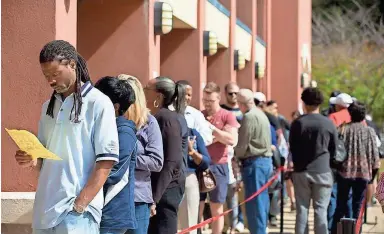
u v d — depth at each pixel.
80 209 6.77
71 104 6.84
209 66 23.53
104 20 14.31
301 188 13.61
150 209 9.05
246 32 27.47
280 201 17.98
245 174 14.24
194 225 11.15
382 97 55.97
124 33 14.29
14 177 10.38
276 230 17.73
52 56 6.66
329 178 13.52
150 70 14.28
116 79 7.89
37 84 10.38
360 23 58.19
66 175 6.80
